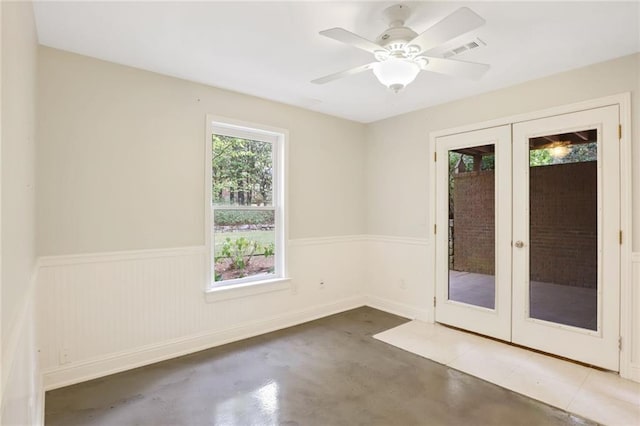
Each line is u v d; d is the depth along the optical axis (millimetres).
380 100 3764
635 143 2674
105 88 2760
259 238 3771
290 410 2307
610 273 2797
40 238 2477
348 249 4566
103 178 2750
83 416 2211
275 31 2320
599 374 2764
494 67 2904
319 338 3551
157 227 3014
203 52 2631
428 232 4020
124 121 2846
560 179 3062
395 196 4371
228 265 3531
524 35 2377
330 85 3312
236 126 3510
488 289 3539
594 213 2885
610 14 2125
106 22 2205
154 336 2994
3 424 828
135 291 2896
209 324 3316
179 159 3135
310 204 4156
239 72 3004
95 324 2707
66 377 2578
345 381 2686
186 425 2139
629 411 2279
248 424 2156
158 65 2859
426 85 3305
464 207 3711
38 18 2152
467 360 3035
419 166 4102
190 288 3197
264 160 3828
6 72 990
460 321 3758
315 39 2430
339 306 4449
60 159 2562
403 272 4289
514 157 3324
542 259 3176
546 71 2994
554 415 2250
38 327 2283
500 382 2662
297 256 4027
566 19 2182
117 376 2721
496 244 3465
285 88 3395
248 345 3365
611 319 2791
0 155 866
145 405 2340
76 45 2512
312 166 4168
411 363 2984
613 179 2775
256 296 3656
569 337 3010
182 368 2871
